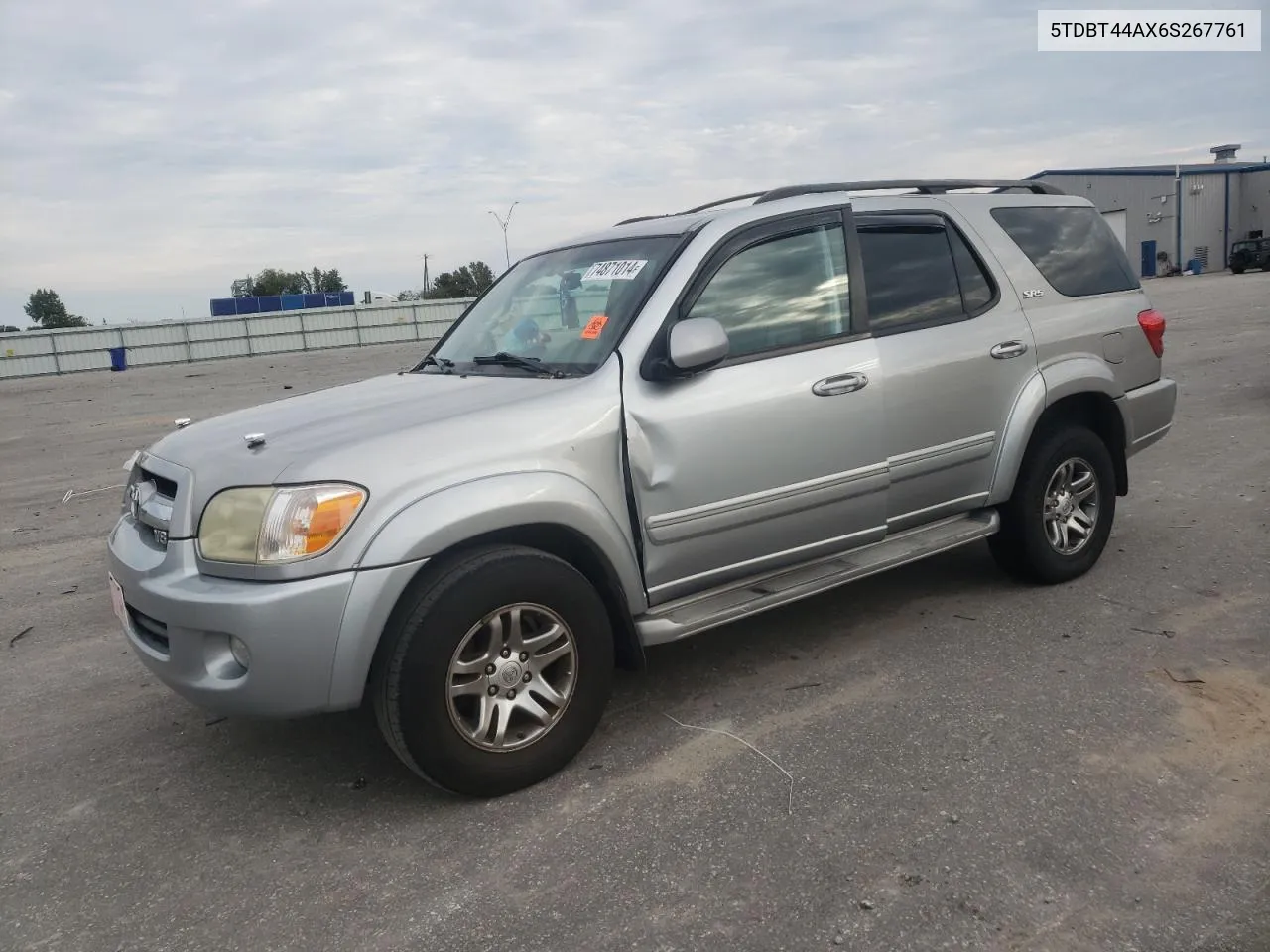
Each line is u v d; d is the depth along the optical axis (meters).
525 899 2.68
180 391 24.61
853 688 3.87
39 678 4.62
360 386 4.25
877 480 4.05
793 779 3.21
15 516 8.62
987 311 4.52
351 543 2.92
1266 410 9.30
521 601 3.14
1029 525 4.68
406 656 2.97
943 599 4.82
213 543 3.04
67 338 46.78
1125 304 5.11
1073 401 4.86
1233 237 53.81
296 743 3.75
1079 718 3.50
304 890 2.80
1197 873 2.61
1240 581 4.78
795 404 3.78
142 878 2.93
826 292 4.03
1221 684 3.69
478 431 3.19
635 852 2.86
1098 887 2.58
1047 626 4.39
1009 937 2.41
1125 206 55.06
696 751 3.45
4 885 2.94
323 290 108.50
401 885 2.79
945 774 3.18
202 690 3.01
